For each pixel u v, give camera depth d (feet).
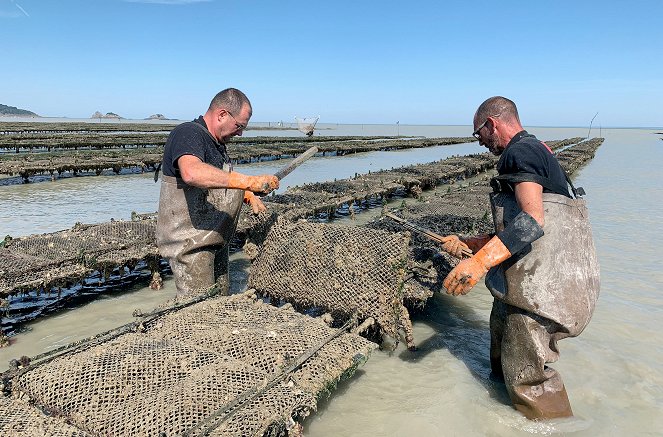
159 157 70.54
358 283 15.37
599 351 16.46
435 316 19.43
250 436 8.59
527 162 10.54
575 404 13.26
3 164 53.88
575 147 124.06
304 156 13.34
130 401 9.33
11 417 8.85
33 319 18.71
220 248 15.07
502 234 10.31
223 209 14.42
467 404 13.05
